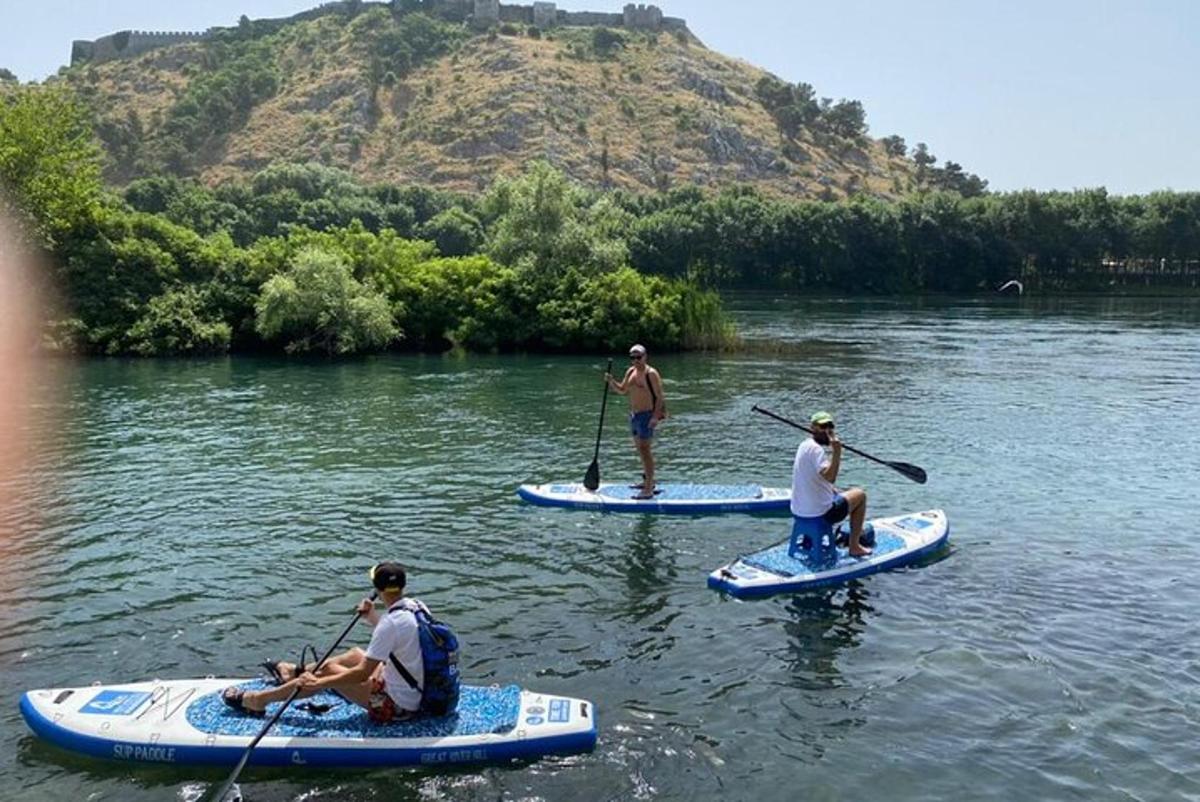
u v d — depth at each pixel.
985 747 7.54
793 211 93.50
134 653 9.20
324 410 23.95
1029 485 16.11
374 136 163.00
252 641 9.50
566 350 39.62
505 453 18.59
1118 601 10.62
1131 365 34.06
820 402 25.55
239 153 159.88
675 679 8.69
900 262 93.62
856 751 7.48
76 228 39.38
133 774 7.09
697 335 39.53
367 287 39.19
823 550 11.53
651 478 14.69
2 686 8.48
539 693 8.23
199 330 37.56
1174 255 98.62
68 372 32.03
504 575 11.46
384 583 7.59
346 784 6.96
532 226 45.91
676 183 155.38
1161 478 16.62
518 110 160.62
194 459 18.03
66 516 14.09
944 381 29.88
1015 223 95.06
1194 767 7.23
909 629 9.84
